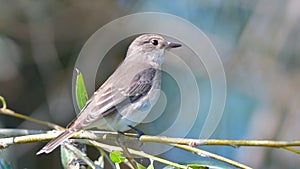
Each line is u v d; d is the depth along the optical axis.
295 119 11.75
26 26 13.08
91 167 6.46
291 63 12.21
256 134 11.79
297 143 5.32
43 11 13.25
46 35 13.16
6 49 12.46
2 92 12.55
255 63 12.38
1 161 6.79
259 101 12.15
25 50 12.98
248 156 11.48
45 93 12.87
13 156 11.41
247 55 12.46
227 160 5.80
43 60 13.03
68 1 13.49
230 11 12.77
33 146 12.02
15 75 12.66
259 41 12.46
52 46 13.14
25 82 12.81
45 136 6.26
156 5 13.27
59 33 13.34
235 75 12.40
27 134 6.88
